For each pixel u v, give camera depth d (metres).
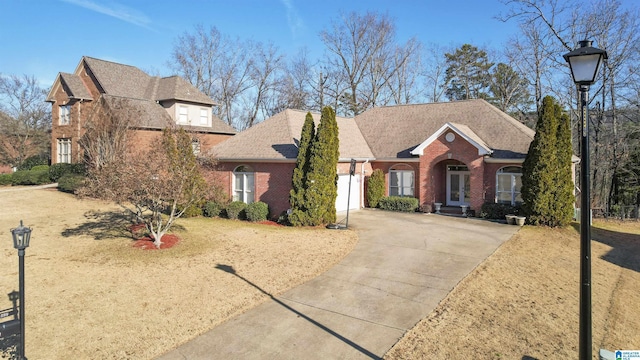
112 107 26.05
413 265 12.62
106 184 13.84
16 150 42.06
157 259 13.23
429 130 25.98
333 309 9.27
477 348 7.58
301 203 19.14
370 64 46.62
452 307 9.40
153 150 14.89
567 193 19.36
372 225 19.31
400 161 24.84
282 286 10.77
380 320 8.69
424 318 8.78
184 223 19.58
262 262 12.98
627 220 25.25
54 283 11.01
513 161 21.03
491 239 16.42
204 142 23.23
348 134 26.75
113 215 20.75
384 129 27.84
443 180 25.25
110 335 8.06
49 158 41.47
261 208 20.53
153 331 8.23
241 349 7.50
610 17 28.80
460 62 49.03
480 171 21.66
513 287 11.03
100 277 11.49
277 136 23.09
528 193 19.66
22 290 7.07
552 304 10.07
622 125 30.12
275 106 51.59
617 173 30.34
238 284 10.93
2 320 8.68
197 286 10.78
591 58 6.00
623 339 9.07
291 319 8.75
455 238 16.47
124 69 34.38
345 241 15.88
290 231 18.02
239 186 22.98
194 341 7.82
